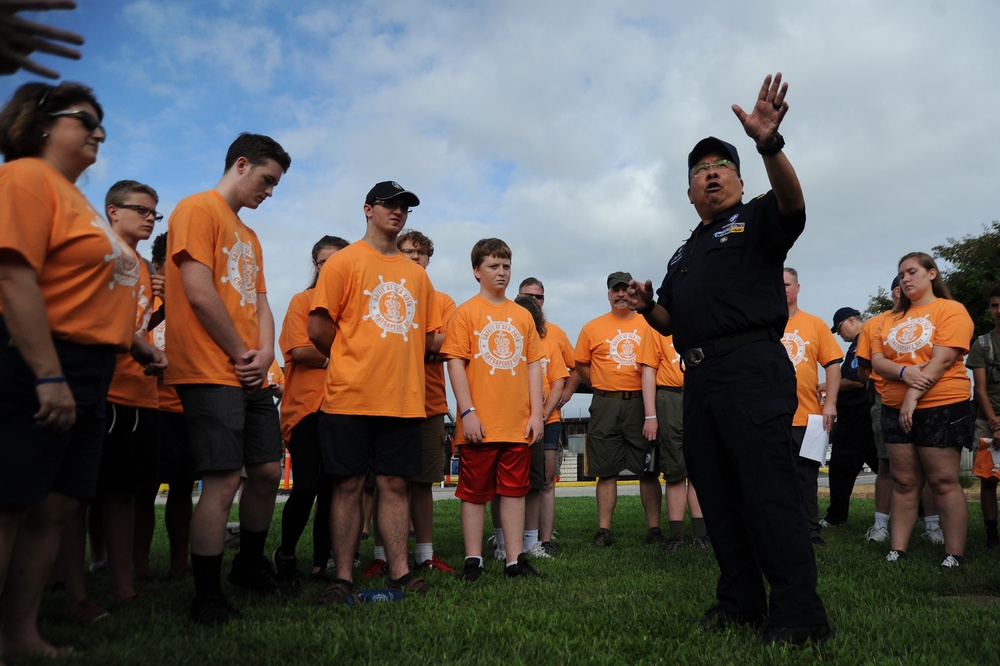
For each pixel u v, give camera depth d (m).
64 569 3.34
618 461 6.41
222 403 3.30
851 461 7.89
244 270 3.59
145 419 3.85
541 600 3.68
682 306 3.30
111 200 4.03
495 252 4.75
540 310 5.92
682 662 2.66
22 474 2.35
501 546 5.53
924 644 2.81
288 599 3.81
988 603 3.70
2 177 2.43
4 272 2.35
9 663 2.48
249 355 3.38
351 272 3.96
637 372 6.40
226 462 3.28
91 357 2.65
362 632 2.97
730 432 3.07
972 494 11.36
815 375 6.40
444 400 5.13
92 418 2.75
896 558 5.11
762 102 2.74
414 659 2.63
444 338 4.85
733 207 3.36
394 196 4.06
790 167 2.79
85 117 2.69
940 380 5.00
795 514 2.98
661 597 3.78
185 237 3.28
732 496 3.25
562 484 20.81
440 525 8.00
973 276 21.08
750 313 3.07
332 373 3.89
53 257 2.54
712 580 4.20
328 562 4.94
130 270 2.84
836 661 2.65
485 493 4.55
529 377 4.75
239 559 4.03
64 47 1.61
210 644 2.76
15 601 2.62
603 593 3.87
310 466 4.51
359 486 3.89
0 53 1.54
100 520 4.94
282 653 2.68
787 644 2.79
